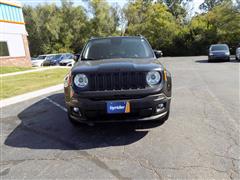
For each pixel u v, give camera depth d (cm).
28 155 346
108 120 362
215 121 446
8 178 286
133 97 351
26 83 1078
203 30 3800
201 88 781
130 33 4616
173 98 646
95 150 351
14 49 1966
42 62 2484
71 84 369
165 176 273
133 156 326
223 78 976
